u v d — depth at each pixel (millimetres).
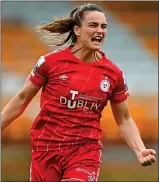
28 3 49562
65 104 15594
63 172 15992
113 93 16297
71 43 16641
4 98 44500
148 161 15156
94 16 15477
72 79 15539
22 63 47156
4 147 41562
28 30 49062
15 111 16406
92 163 15656
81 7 15867
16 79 45844
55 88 15648
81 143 15727
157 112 44688
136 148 16234
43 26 16703
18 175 37719
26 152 41312
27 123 42312
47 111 15789
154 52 48406
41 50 48094
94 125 15805
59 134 15711
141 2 49500
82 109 15594
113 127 42438
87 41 15516
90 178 15500
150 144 43438
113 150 41281
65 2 49906
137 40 48938
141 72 47156
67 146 15727
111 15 49906
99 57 16047
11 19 49375
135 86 46156
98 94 15633
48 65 15734
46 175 16047
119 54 48312
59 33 16625
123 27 49625
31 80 16016
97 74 15688
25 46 48250
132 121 16797
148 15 49844
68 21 16266
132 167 38656
